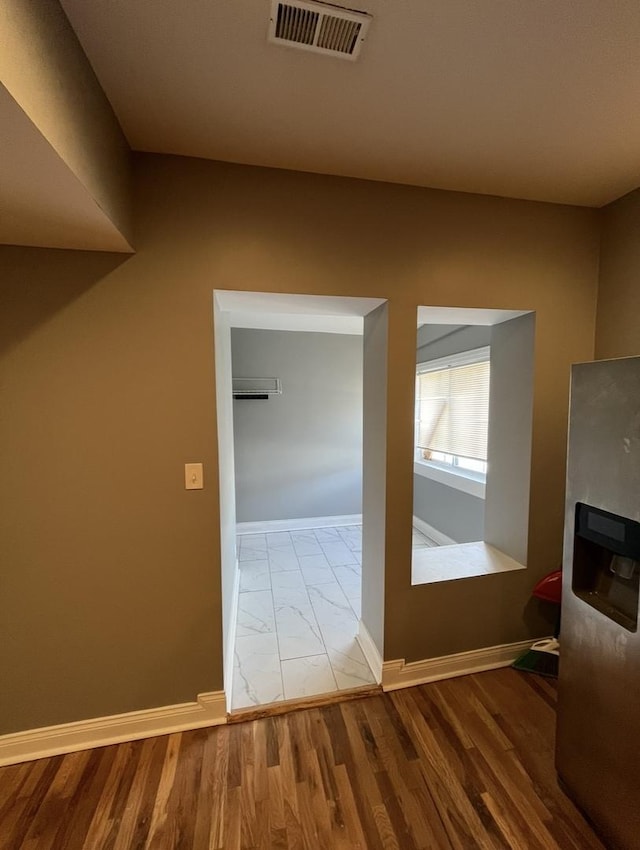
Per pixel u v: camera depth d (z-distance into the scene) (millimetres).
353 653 2215
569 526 1358
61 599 1571
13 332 1450
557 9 941
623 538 1145
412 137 1444
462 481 3404
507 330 2209
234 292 1639
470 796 1402
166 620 1665
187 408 1605
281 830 1298
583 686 1309
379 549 1963
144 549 1620
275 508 4324
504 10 946
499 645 2092
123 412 1557
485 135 1439
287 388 4258
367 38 1028
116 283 1513
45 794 1431
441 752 1580
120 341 1531
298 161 1589
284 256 1646
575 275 2002
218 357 1863
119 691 1650
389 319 1785
